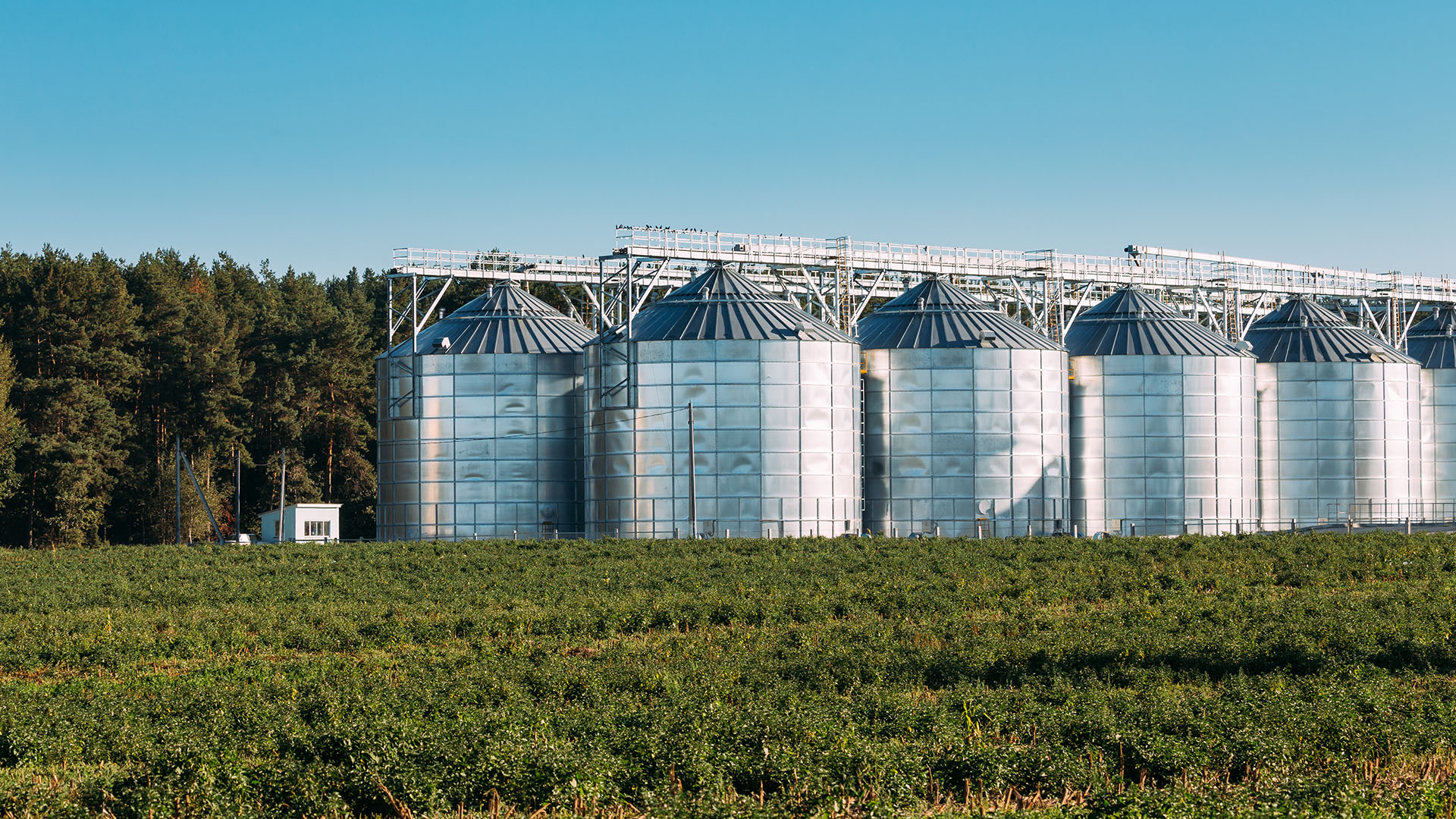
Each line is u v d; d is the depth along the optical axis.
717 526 91.38
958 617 57.75
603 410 93.69
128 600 68.94
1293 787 25.70
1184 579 67.25
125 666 50.38
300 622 59.97
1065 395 101.25
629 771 28.80
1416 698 36.03
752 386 91.94
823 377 93.44
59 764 33.12
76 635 57.06
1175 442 104.19
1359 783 27.08
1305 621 50.38
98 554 92.50
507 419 100.44
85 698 42.12
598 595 66.06
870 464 99.25
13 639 56.53
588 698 39.28
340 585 72.44
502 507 99.94
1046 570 72.06
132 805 27.62
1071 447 104.69
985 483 98.06
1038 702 37.69
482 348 101.12
